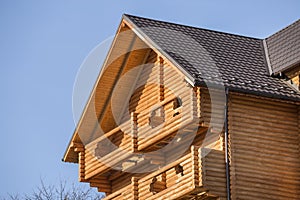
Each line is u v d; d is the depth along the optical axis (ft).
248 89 134.72
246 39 157.07
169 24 151.23
